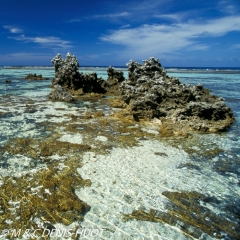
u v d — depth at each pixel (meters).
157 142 14.23
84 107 23.59
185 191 9.28
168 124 17.06
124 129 16.30
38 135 14.73
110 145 13.53
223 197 8.98
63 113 20.72
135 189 9.30
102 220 7.62
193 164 11.52
